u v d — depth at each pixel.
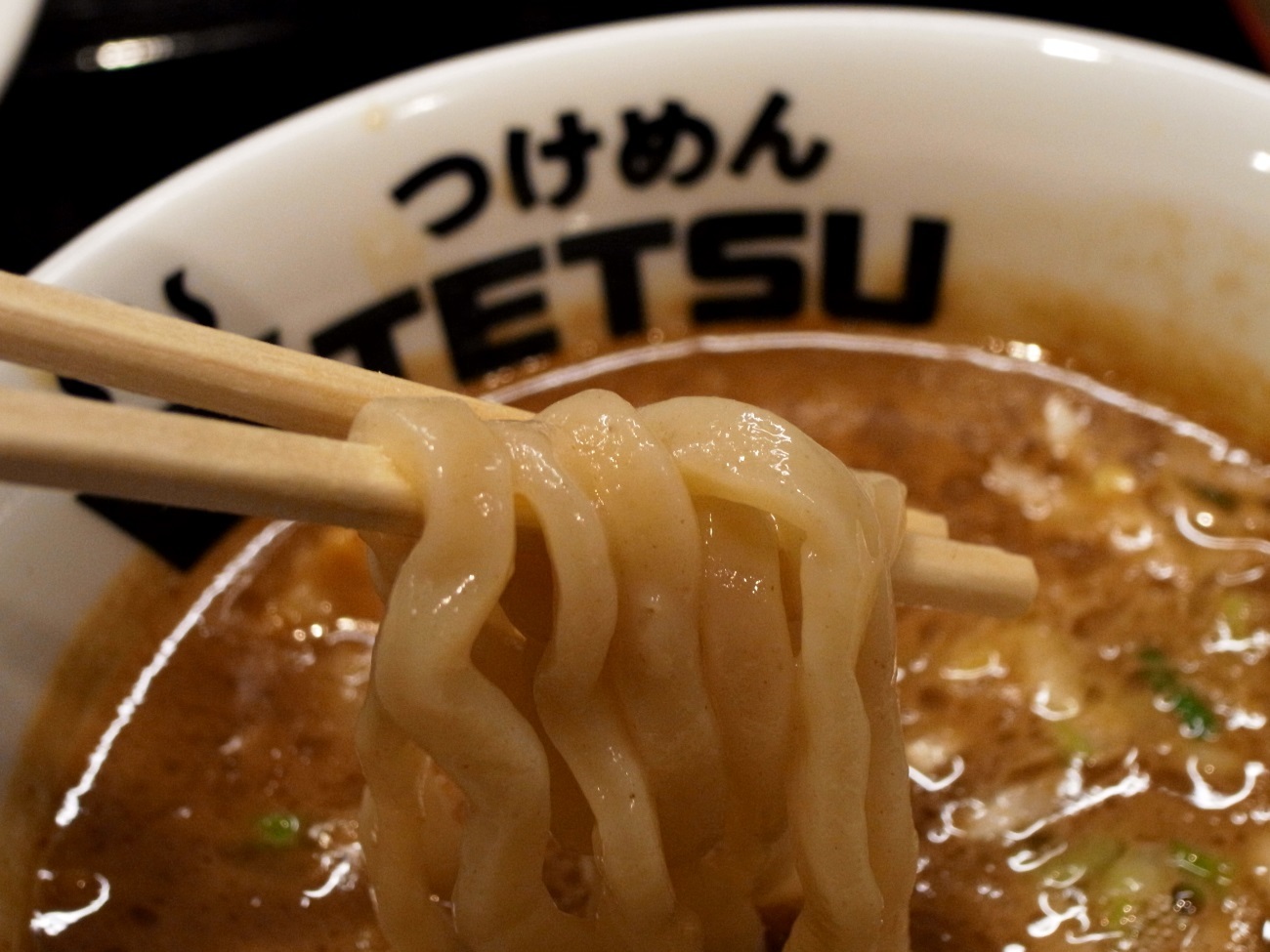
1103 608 0.20
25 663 0.18
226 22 0.28
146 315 0.14
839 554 0.14
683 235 0.22
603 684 0.14
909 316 0.23
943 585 0.15
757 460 0.14
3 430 0.11
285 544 0.21
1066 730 0.19
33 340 0.14
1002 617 0.16
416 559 0.13
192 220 0.19
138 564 0.20
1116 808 0.18
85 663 0.19
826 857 0.14
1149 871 0.18
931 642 0.20
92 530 0.19
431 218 0.21
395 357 0.21
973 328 0.23
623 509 0.14
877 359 0.23
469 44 0.28
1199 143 0.20
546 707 0.14
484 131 0.21
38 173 0.25
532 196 0.21
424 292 0.21
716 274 0.23
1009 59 0.21
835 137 0.21
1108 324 0.22
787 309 0.23
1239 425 0.21
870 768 0.15
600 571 0.13
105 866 0.18
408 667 0.13
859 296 0.23
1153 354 0.22
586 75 0.21
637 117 0.21
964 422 0.22
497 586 0.13
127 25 0.27
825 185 0.22
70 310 0.14
